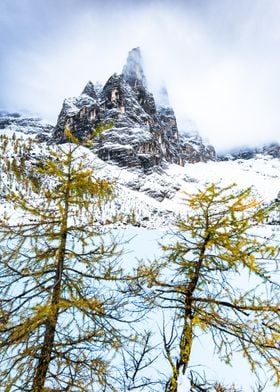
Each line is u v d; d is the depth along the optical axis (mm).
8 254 6168
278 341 5699
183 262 6723
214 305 6543
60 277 6266
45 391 5871
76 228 6391
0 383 5531
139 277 6578
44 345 6031
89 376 6176
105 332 6207
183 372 6262
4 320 5914
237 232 6246
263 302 6055
